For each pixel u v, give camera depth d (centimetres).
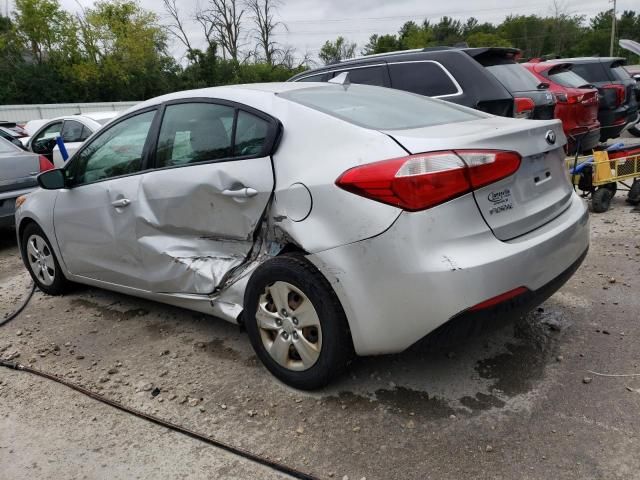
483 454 240
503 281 243
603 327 344
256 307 302
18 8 3616
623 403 267
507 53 703
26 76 3466
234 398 296
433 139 249
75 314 432
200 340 367
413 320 247
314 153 275
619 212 618
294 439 259
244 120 311
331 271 262
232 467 245
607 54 6944
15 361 360
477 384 291
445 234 239
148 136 365
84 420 288
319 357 278
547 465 231
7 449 269
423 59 633
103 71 3759
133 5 3919
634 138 1252
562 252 277
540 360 311
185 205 332
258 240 308
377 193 245
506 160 253
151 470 247
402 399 283
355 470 236
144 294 387
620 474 223
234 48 4784
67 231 429
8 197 639
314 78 734
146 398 304
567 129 809
